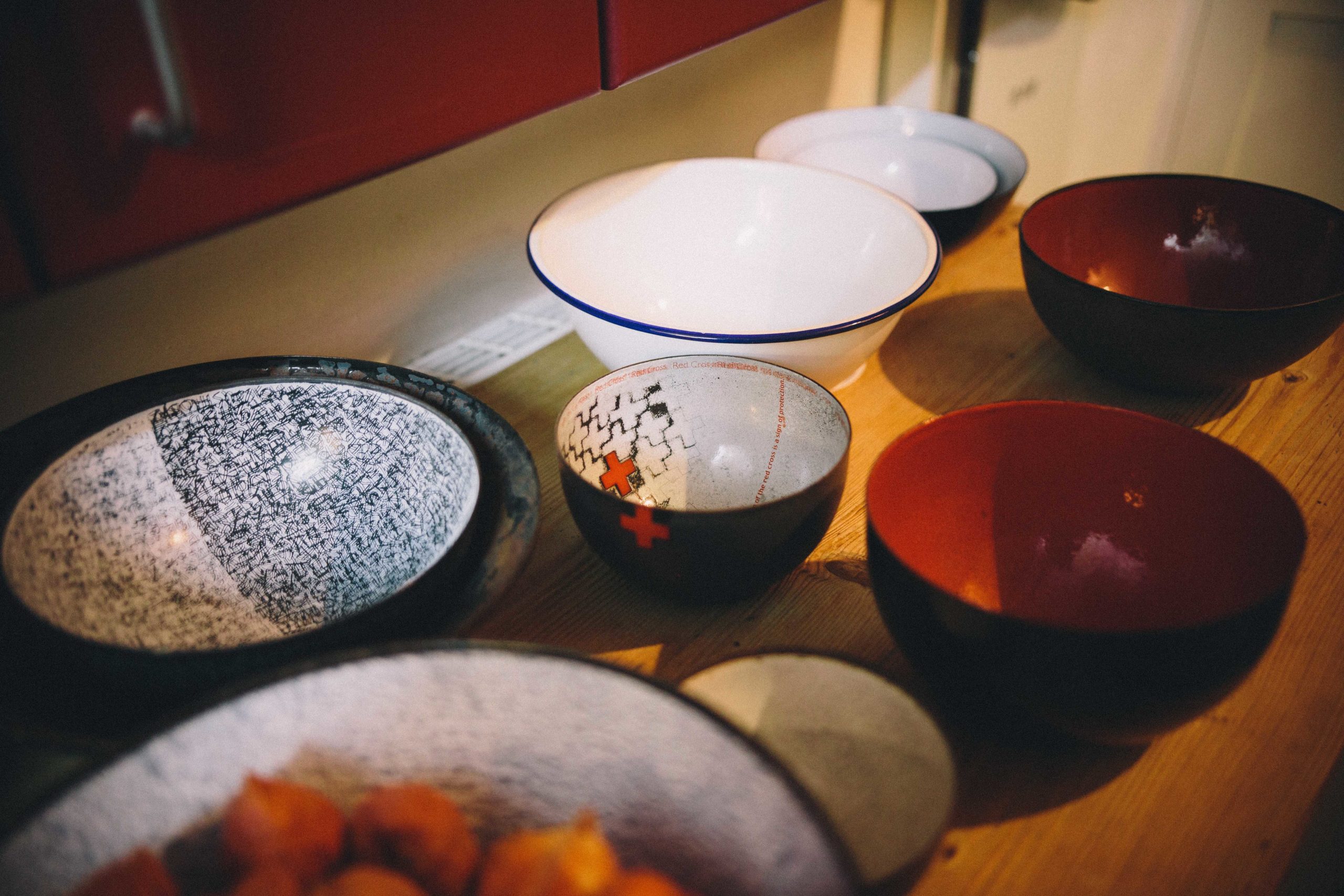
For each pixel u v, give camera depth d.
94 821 0.32
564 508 0.66
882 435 0.74
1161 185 0.82
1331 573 0.59
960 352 0.84
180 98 0.36
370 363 0.60
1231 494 0.52
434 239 0.80
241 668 0.40
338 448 0.58
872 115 1.05
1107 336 0.69
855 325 0.62
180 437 0.54
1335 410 0.75
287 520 0.57
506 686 0.36
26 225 0.35
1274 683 0.52
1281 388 0.78
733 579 0.52
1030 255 0.72
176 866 0.34
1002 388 0.79
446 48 0.46
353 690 0.35
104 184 0.36
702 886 0.34
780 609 0.58
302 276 0.72
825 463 0.60
